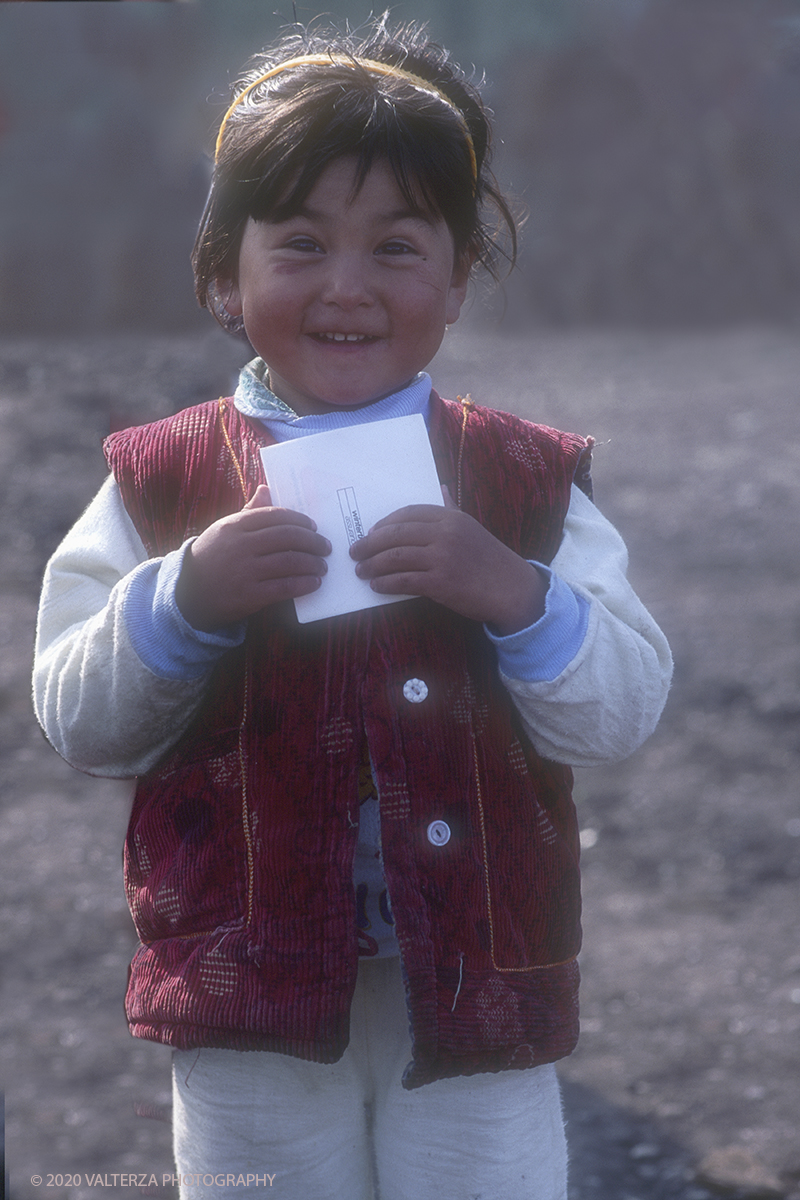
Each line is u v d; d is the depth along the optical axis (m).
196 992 1.47
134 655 1.48
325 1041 1.44
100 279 23.14
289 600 1.55
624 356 17.97
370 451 1.49
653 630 1.62
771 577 7.97
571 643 1.50
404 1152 1.57
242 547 1.44
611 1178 2.79
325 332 1.51
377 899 1.57
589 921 4.17
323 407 1.60
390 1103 1.58
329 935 1.46
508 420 1.71
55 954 3.90
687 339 20.12
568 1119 3.03
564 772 1.67
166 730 1.56
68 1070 3.25
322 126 1.45
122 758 1.57
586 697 1.51
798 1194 2.75
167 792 1.56
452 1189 1.56
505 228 1.79
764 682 6.20
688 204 25.05
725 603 7.46
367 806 1.56
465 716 1.55
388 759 1.49
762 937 4.02
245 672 1.55
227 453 1.61
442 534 1.45
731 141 25.52
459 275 1.67
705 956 3.90
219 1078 1.54
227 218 1.55
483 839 1.54
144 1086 3.18
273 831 1.49
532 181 25.88
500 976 1.52
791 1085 3.19
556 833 1.62
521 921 1.56
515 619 1.49
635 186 25.66
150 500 1.62
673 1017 3.53
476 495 1.62
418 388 1.63
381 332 1.51
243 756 1.52
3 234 23.77
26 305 23.00
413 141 1.47
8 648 6.80
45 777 5.31
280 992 1.45
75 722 1.53
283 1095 1.53
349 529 1.47
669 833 4.79
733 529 9.09
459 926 1.49
